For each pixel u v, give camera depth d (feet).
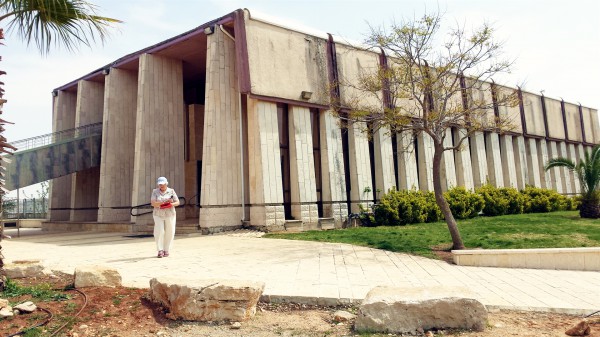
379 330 16.08
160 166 60.85
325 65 59.52
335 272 25.84
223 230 51.03
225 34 53.98
